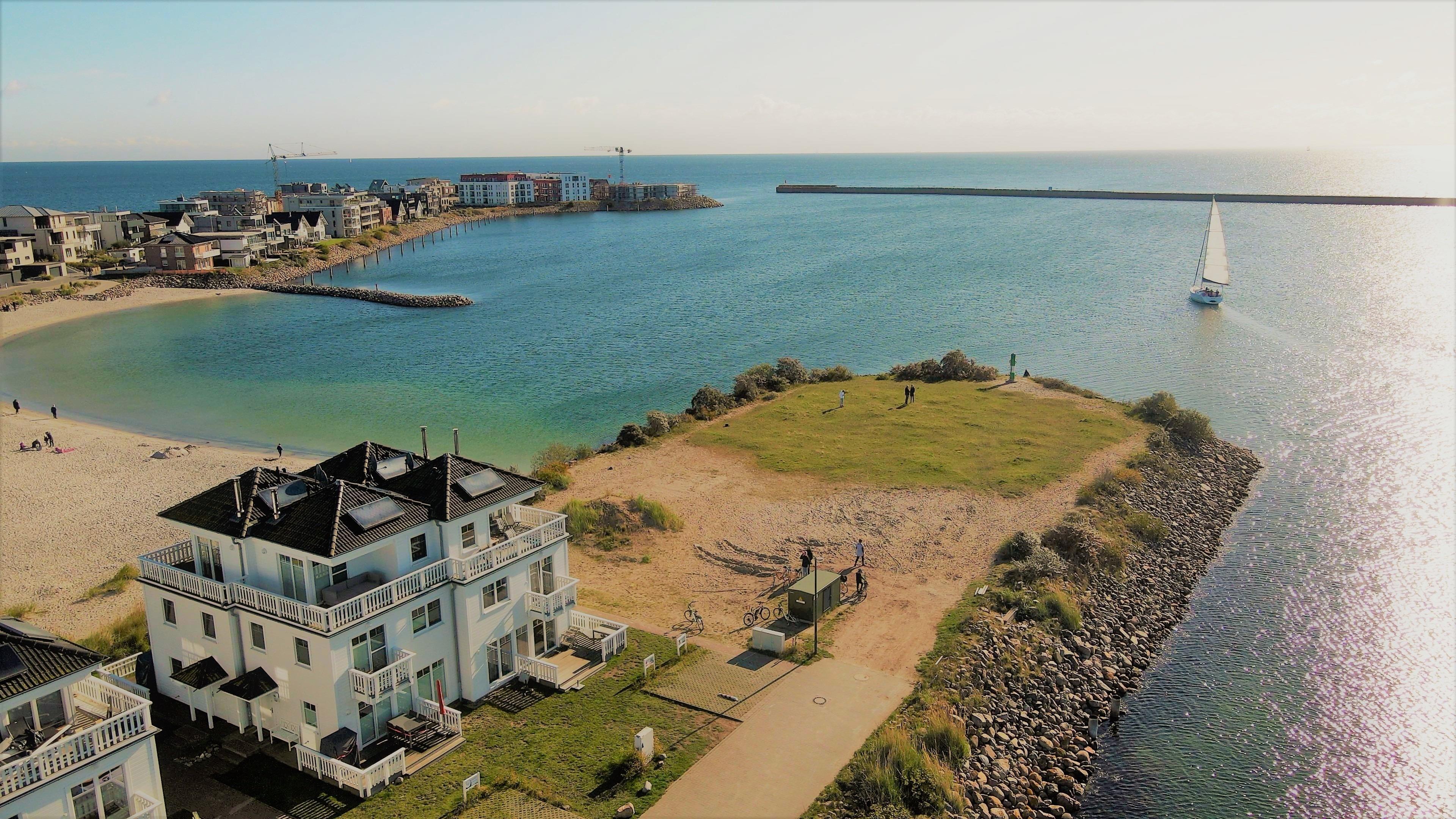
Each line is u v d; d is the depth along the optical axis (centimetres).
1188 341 11806
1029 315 13750
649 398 9925
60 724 2667
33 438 8594
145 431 8950
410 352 12431
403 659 3369
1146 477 6600
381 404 9875
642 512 5772
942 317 13850
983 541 5453
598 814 3044
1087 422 7888
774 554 5344
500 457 8069
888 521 5781
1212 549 5750
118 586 5338
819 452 7188
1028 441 7350
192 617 3531
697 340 12725
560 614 4122
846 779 3206
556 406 9706
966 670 3975
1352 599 5078
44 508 6738
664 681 3912
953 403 8569
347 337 13475
